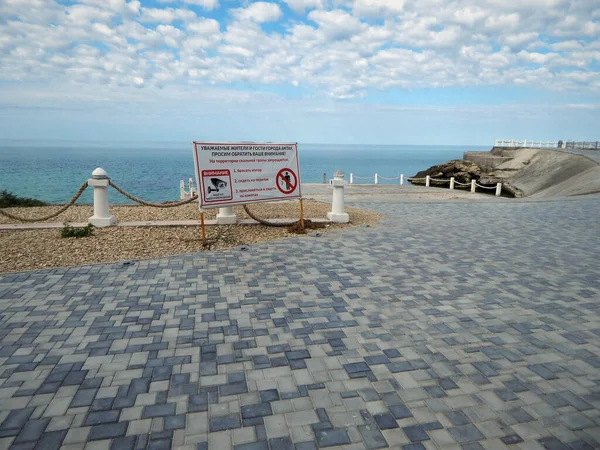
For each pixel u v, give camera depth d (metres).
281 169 9.96
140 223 10.30
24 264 7.01
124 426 3.05
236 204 9.28
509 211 13.97
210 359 4.02
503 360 4.03
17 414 3.17
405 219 12.09
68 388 3.52
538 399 3.41
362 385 3.60
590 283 6.26
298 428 3.05
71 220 11.27
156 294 5.72
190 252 7.96
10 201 15.91
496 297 5.67
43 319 4.88
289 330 4.65
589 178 23.44
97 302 5.42
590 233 9.98
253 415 3.19
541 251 8.17
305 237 9.34
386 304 5.41
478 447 2.86
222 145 8.96
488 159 42.00
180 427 3.05
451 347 4.28
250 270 6.84
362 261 7.39
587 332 4.64
